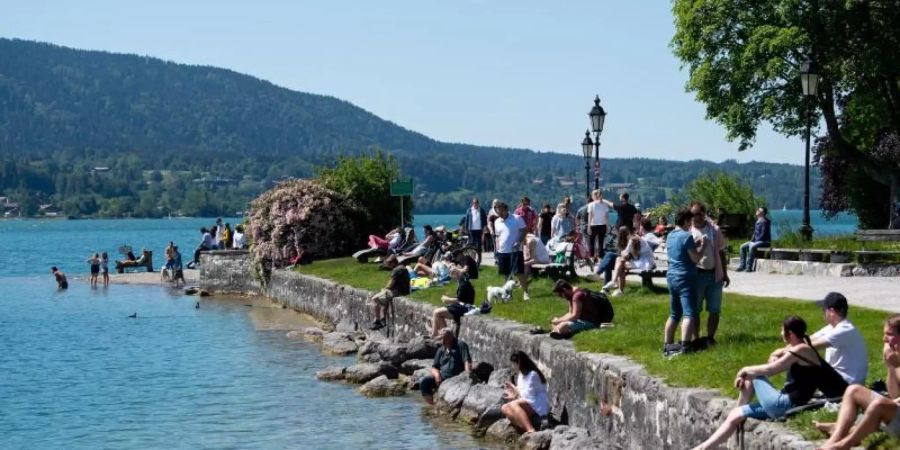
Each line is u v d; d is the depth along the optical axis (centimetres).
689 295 1534
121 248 6819
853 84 4491
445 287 2980
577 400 1681
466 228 4141
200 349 3103
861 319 1741
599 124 3378
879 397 1037
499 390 1933
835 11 4259
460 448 1755
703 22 4531
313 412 2108
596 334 1792
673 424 1348
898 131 4494
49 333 3581
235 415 2109
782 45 4181
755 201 4562
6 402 2308
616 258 2502
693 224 1554
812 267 2836
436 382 2134
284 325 3672
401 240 4112
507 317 2228
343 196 4734
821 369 1178
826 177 5250
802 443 1074
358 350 2908
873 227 4891
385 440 1845
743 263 3136
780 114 4528
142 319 3972
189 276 6156
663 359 1520
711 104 4606
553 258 3002
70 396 2372
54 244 12988
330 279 3809
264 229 4725
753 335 1616
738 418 1184
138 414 2150
